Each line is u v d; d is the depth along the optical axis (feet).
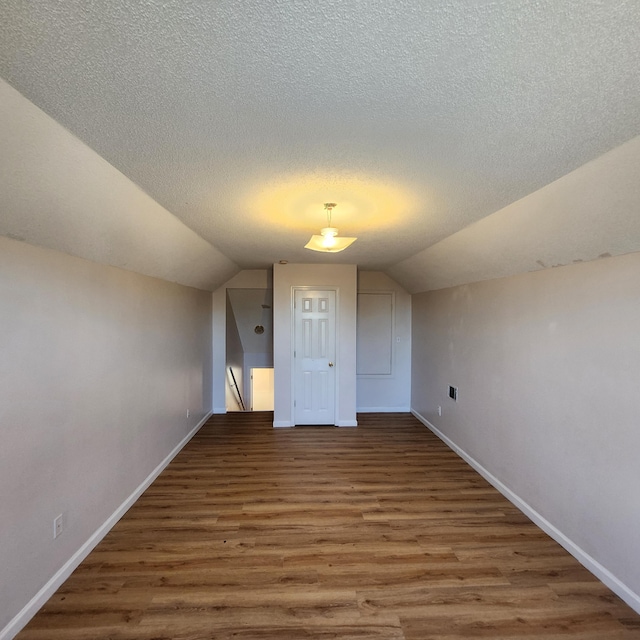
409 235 10.64
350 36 3.10
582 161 5.45
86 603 6.58
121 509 9.37
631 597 6.56
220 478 11.76
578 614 6.43
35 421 6.39
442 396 15.58
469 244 10.53
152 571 7.41
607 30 3.00
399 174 6.12
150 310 11.21
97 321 8.31
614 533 6.93
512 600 6.74
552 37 3.10
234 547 8.21
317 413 17.43
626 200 5.73
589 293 7.59
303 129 4.68
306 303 17.11
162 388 12.23
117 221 7.58
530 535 8.73
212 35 3.08
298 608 6.54
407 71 3.55
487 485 11.37
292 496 10.59
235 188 6.82
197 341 16.47
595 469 7.39
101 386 8.47
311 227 9.87
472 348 12.83
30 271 6.27
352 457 13.62
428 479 11.78
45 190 5.51
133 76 3.61
